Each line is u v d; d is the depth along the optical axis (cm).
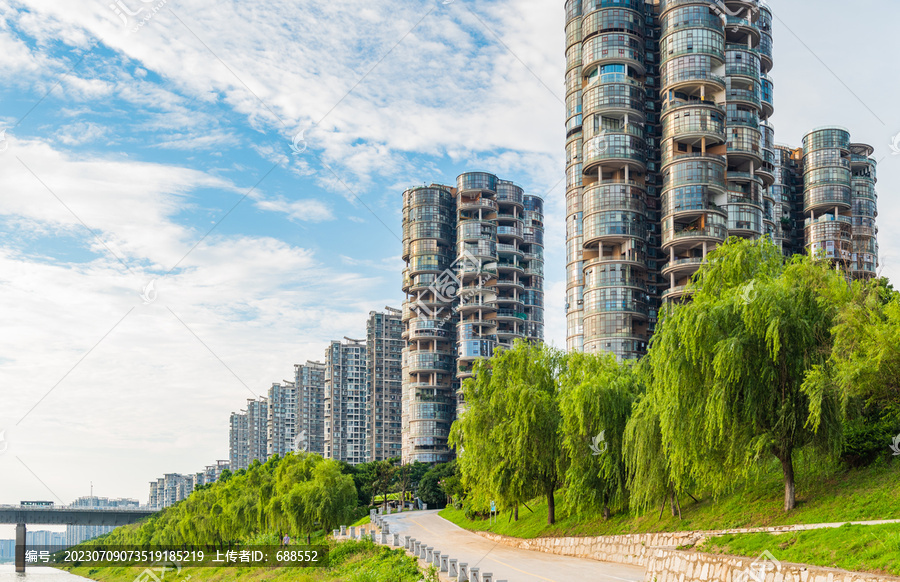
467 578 3434
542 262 19512
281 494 8650
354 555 5656
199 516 11531
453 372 18300
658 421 4138
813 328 3456
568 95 13550
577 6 13450
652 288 12462
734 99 11981
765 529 3272
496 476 5459
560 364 5797
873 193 15012
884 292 4506
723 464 3600
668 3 12238
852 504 3172
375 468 13725
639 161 12281
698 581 2917
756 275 3916
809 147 14725
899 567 2067
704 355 3550
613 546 4400
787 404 3400
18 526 15875
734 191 11762
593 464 4819
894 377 3284
